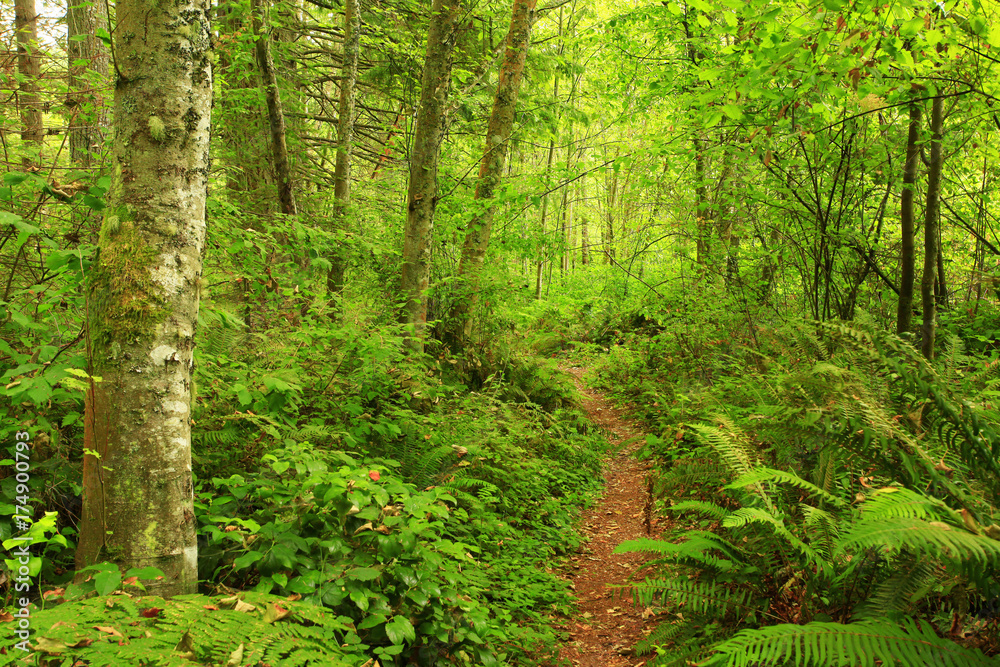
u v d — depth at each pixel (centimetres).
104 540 232
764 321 846
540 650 348
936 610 265
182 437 246
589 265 2130
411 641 266
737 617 297
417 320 695
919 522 193
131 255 231
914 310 766
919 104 582
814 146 672
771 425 361
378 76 955
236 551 278
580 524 563
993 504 274
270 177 786
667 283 1153
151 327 234
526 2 830
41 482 273
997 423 304
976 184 802
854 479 341
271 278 442
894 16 389
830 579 266
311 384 468
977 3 398
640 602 316
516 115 1012
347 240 585
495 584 399
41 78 410
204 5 247
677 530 478
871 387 354
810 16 420
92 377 222
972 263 899
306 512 299
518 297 932
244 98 625
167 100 235
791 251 789
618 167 688
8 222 223
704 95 496
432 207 702
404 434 491
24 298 316
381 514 300
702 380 861
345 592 264
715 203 831
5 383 269
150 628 194
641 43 983
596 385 1103
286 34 916
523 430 680
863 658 190
